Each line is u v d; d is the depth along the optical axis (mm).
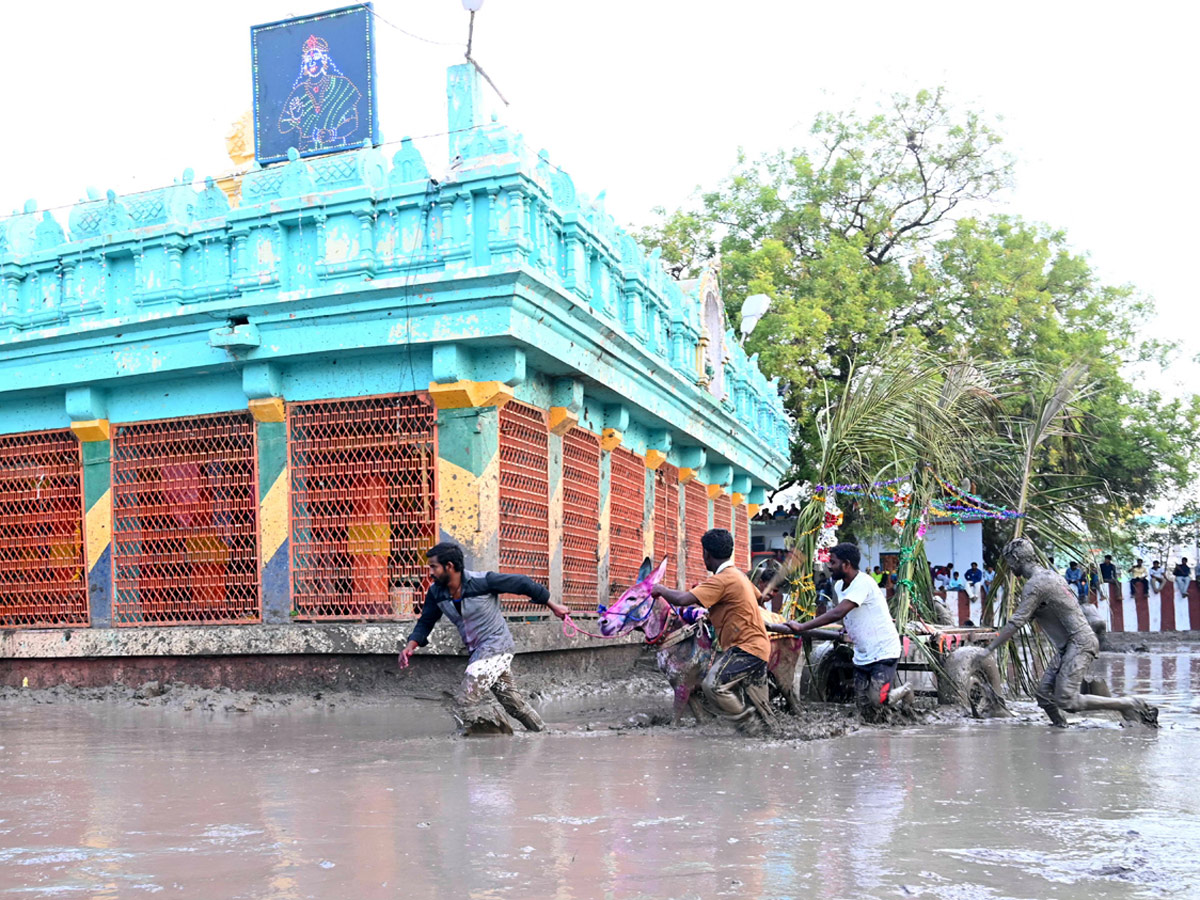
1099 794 5078
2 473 12188
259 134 12188
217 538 11086
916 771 5793
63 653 11320
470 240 9867
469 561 10016
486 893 3350
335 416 10625
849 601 8156
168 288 11039
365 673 10266
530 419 11109
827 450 9938
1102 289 27578
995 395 11078
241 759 6344
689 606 7730
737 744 6992
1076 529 11250
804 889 3387
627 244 12953
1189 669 15758
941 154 26359
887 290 24984
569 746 6879
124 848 4004
